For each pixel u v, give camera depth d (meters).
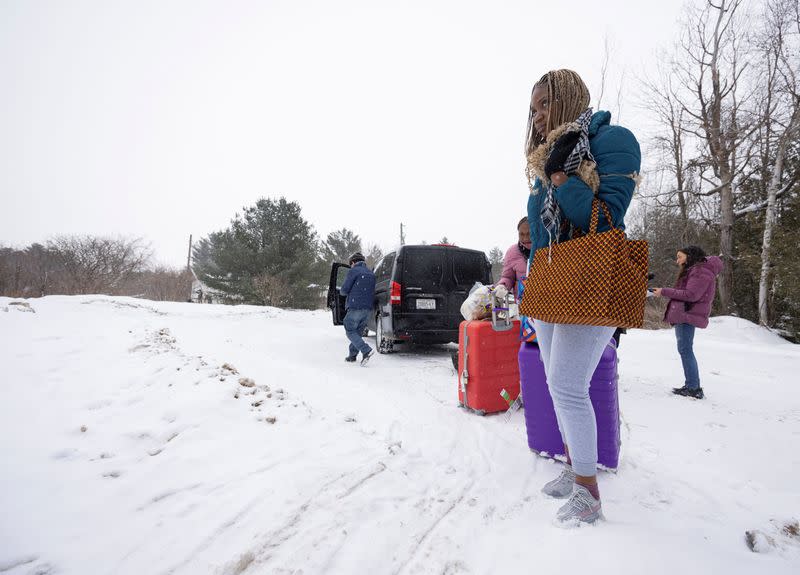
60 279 19.16
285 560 1.41
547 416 2.40
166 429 2.34
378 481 2.00
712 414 3.41
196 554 1.41
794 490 2.04
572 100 1.76
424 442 2.65
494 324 3.29
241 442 2.31
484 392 3.25
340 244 37.41
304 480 1.94
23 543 1.41
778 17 13.53
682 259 4.12
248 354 5.60
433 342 6.38
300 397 3.50
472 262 6.50
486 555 1.47
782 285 11.94
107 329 5.07
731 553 1.46
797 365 6.03
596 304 1.44
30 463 1.91
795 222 13.41
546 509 1.81
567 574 1.34
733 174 15.06
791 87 13.59
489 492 1.98
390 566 1.42
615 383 2.23
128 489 1.79
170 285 24.16
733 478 2.17
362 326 6.04
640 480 2.13
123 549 1.43
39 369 3.22
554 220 1.65
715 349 7.46
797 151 13.85
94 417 2.45
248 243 22.17
